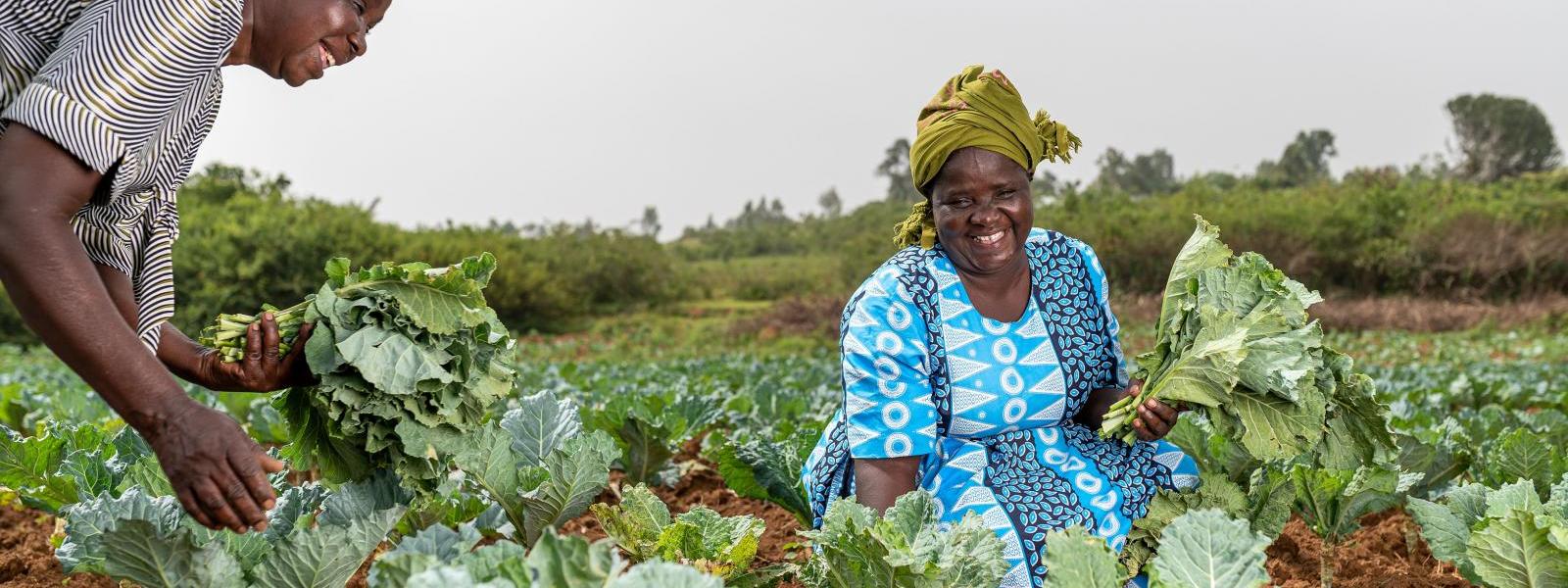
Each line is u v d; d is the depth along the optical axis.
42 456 3.57
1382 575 3.78
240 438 1.88
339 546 2.26
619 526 2.80
